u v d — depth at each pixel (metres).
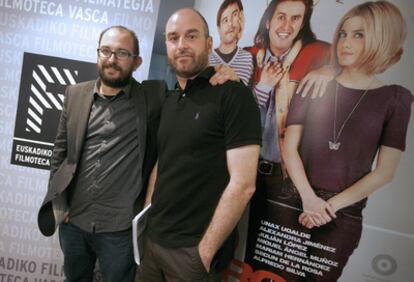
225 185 1.08
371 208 1.22
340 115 1.23
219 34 1.39
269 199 1.37
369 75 1.19
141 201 1.31
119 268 1.36
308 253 1.33
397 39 1.15
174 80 1.52
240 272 1.44
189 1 1.44
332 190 1.26
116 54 1.24
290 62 1.29
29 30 1.54
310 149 1.28
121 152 1.31
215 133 1.05
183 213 1.10
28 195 1.64
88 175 1.32
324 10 1.22
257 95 1.35
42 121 1.59
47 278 1.69
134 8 1.49
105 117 1.31
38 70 1.56
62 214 1.36
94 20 1.52
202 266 1.05
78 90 1.35
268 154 1.35
